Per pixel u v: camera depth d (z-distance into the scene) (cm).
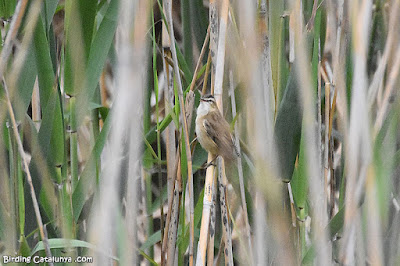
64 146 590
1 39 572
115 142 426
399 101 557
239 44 479
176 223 568
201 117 559
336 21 572
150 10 545
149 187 709
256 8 530
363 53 453
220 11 532
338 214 534
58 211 603
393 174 571
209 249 556
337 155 734
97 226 481
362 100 460
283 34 580
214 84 550
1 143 581
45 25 571
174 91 591
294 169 600
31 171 604
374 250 479
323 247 523
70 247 545
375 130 535
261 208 494
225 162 575
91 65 572
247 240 595
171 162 630
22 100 585
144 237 725
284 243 465
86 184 585
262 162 474
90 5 550
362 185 487
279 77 584
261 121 466
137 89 409
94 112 693
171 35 491
